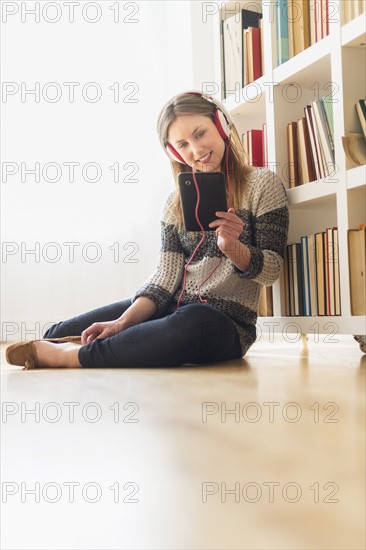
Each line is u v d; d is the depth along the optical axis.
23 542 0.40
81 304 3.94
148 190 4.06
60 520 0.45
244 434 0.79
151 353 1.74
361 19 1.86
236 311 1.92
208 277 1.94
